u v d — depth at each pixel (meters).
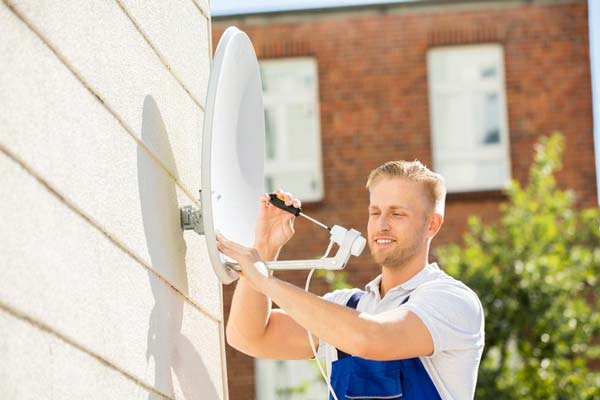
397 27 13.70
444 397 3.37
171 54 3.56
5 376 2.08
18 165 2.23
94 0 2.82
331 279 12.58
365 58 13.70
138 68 3.17
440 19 13.70
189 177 3.66
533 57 13.70
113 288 2.77
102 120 2.79
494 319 10.59
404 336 3.23
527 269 10.61
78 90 2.63
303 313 3.15
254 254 3.23
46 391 2.28
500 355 10.75
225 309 13.66
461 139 13.72
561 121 13.61
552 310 10.61
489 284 10.66
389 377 3.39
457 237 13.42
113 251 2.79
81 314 2.52
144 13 3.29
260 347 3.77
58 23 2.53
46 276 2.32
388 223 3.47
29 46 2.34
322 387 13.48
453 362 3.38
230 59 3.37
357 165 13.58
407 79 13.65
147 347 3.02
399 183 3.49
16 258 2.18
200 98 3.90
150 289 3.09
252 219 3.69
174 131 3.51
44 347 2.28
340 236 3.33
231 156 3.51
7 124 2.19
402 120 13.61
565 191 13.45
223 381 3.87
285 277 13.46
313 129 13.80
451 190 13.56
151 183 3.20
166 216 3.33
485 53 13.80
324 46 13.73
